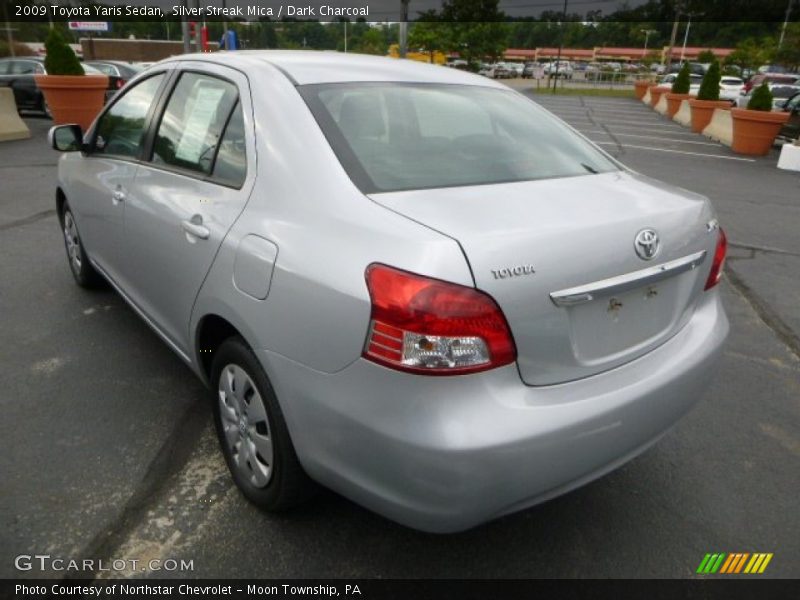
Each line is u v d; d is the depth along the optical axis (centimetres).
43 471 266
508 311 179
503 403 181
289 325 200
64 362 354
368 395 182
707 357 236
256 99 246
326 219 201
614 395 201
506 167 243
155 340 384
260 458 238
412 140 241
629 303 212
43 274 489
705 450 305
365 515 249
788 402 353
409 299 173
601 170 267
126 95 358
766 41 4831
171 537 235
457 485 177
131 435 292
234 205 235
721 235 253
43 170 898
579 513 259
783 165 1225
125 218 318
